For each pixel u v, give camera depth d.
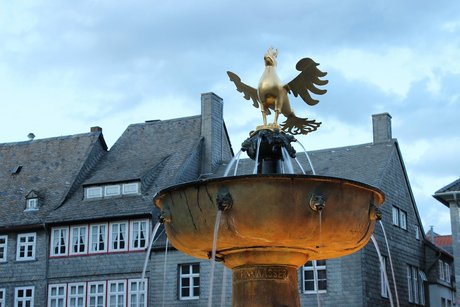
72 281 38.97
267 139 9.73
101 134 45.94
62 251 39.66
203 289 35.47
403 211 39.91
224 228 8.37
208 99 43.22
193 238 8.77
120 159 43.84
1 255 40.97
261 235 8.31
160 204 9.41
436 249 42.22
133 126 46.44
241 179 8.13
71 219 39.50
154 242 37.16
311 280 34.28
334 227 8.41
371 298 33.69
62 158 45.03
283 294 9.08
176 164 41.22
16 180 44.59
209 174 41.75
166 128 44.97
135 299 37.22
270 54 10.09
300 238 8.41
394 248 37.69
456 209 32.50
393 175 38.84
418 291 40.25
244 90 10.46
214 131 43.00
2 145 48.00
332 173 38.06
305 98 9.95
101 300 38.00
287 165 9.69
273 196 8.09
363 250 33.66
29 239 40.66
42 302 39.31
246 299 9.09
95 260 38.69
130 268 37.72
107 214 38.78
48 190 42.75
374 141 39.69
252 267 9.11
